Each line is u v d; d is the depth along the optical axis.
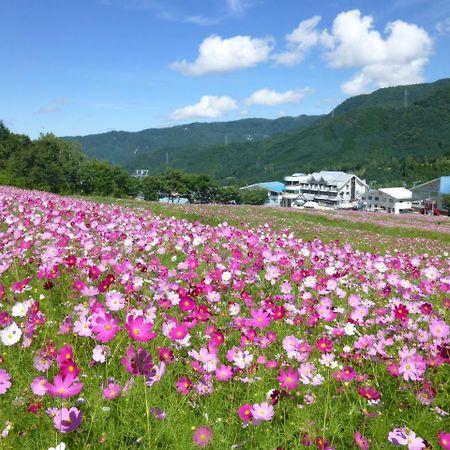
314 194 171.25
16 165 69.12
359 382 4.23
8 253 7.07
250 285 7.48
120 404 3.48
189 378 3.88
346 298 7.33
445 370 4.57
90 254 7.83
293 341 4.55
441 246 21.61
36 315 4.41
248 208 37.81
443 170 188.88
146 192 121.38
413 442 3.09
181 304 5.13
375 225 32.53
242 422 3.47
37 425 3.22
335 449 3.32
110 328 3.45
